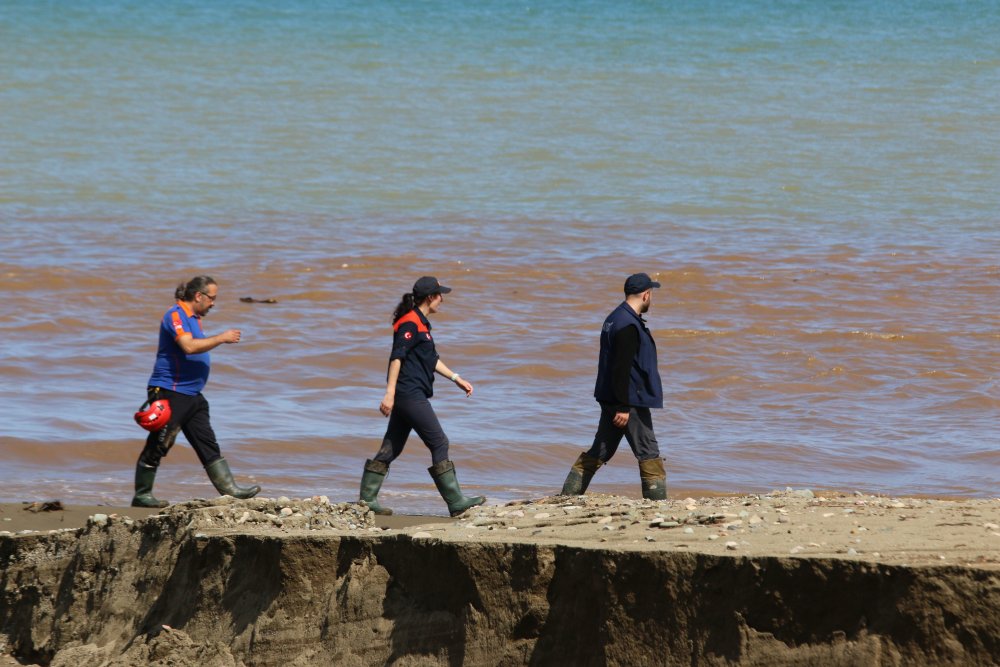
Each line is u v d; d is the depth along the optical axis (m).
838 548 23.09
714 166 152.88
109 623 29.33
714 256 102.44
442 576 25.36
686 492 43.81
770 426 55.62
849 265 99.00
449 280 91.25
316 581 26.77
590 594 23.89
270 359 66.81
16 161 147.88
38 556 31.19
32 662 30.33
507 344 71.38
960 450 51.75
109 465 46.88
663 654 23.14
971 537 23.66
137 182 138.25
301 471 46.47
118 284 87.19
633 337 35.25
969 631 21.02
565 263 98.69
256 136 170.12
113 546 30.09
